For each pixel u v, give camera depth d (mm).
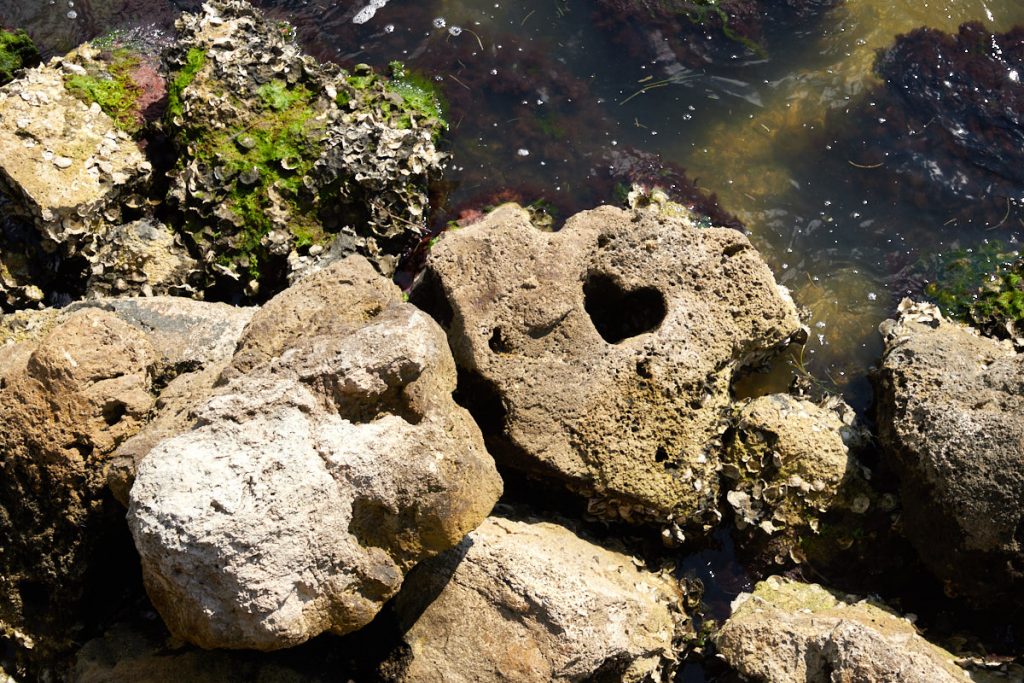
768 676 3807
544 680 3736
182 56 4414
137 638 3773
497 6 4809
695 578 4043
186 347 3920
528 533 3900
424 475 3590
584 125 4652
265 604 3498
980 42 4793
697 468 4020
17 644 3842
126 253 4262
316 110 4422
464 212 4508
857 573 4023
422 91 4652
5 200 4266
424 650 3764
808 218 4551
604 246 4094
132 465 3619
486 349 3984
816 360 4359
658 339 4004
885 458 4055
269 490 3512
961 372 4012
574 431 3959
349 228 4359
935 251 4520
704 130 4656
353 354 3625
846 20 4801
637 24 4789
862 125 4672
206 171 4324
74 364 3760
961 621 3969
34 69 4418
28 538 3799
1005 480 3855
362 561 3561
